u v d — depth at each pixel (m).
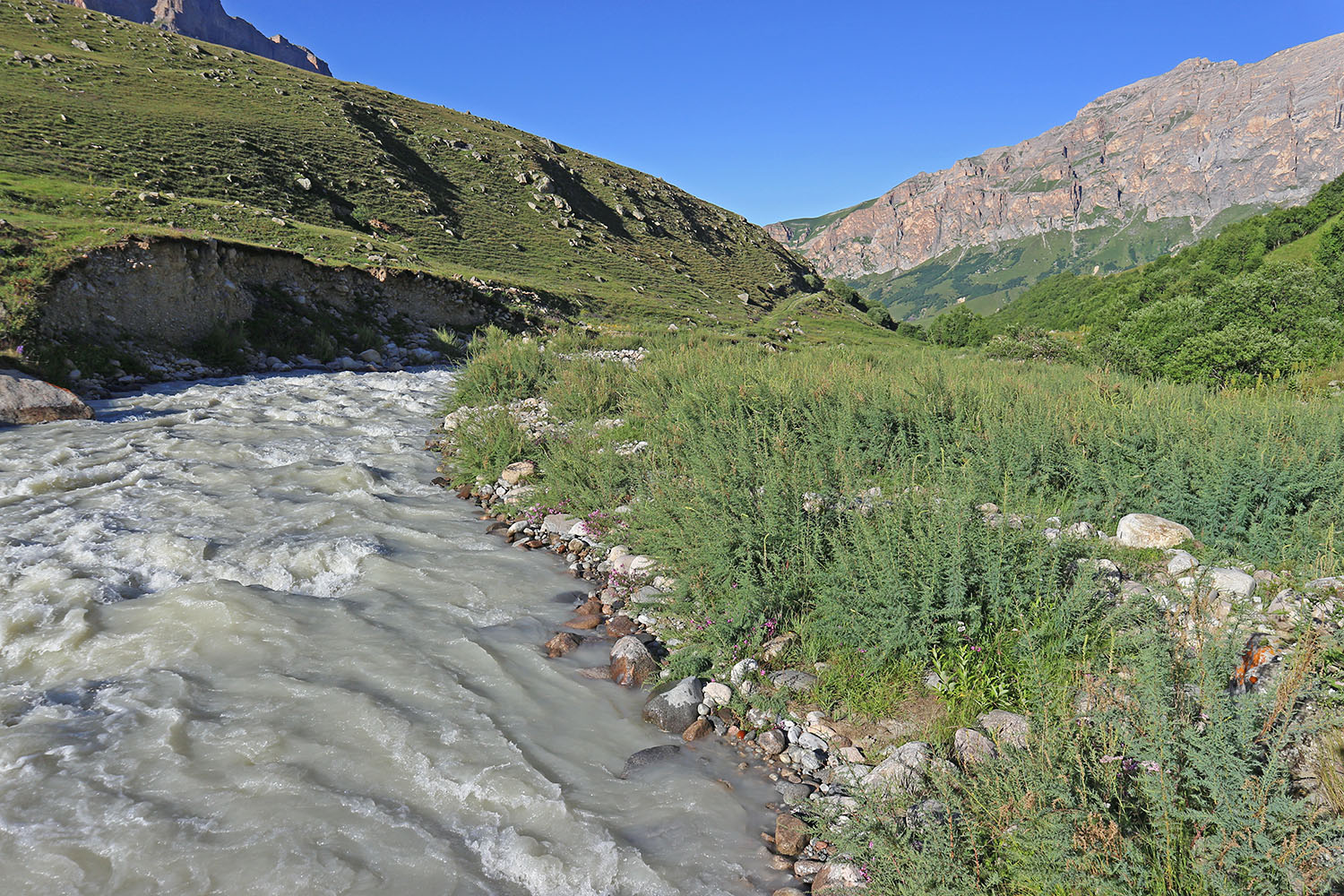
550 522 8.34
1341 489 6.30
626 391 13.91
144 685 4.79
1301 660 3.35
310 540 7.39
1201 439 7.65
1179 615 4.61
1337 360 15.44
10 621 5.39
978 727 4.14
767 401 10.36
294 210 46.56
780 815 3.79
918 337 110.62
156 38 74.31
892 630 4.75
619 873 3.44
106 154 41.50
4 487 8.51
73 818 3.60
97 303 17.56
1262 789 2.89
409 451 11.70
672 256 83.94
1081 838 2.94
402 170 65.00
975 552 5.04
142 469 9.64
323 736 4.36
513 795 3.95
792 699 4.80
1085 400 9.61
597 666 5.46
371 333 26.39
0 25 61.69
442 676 5.13
